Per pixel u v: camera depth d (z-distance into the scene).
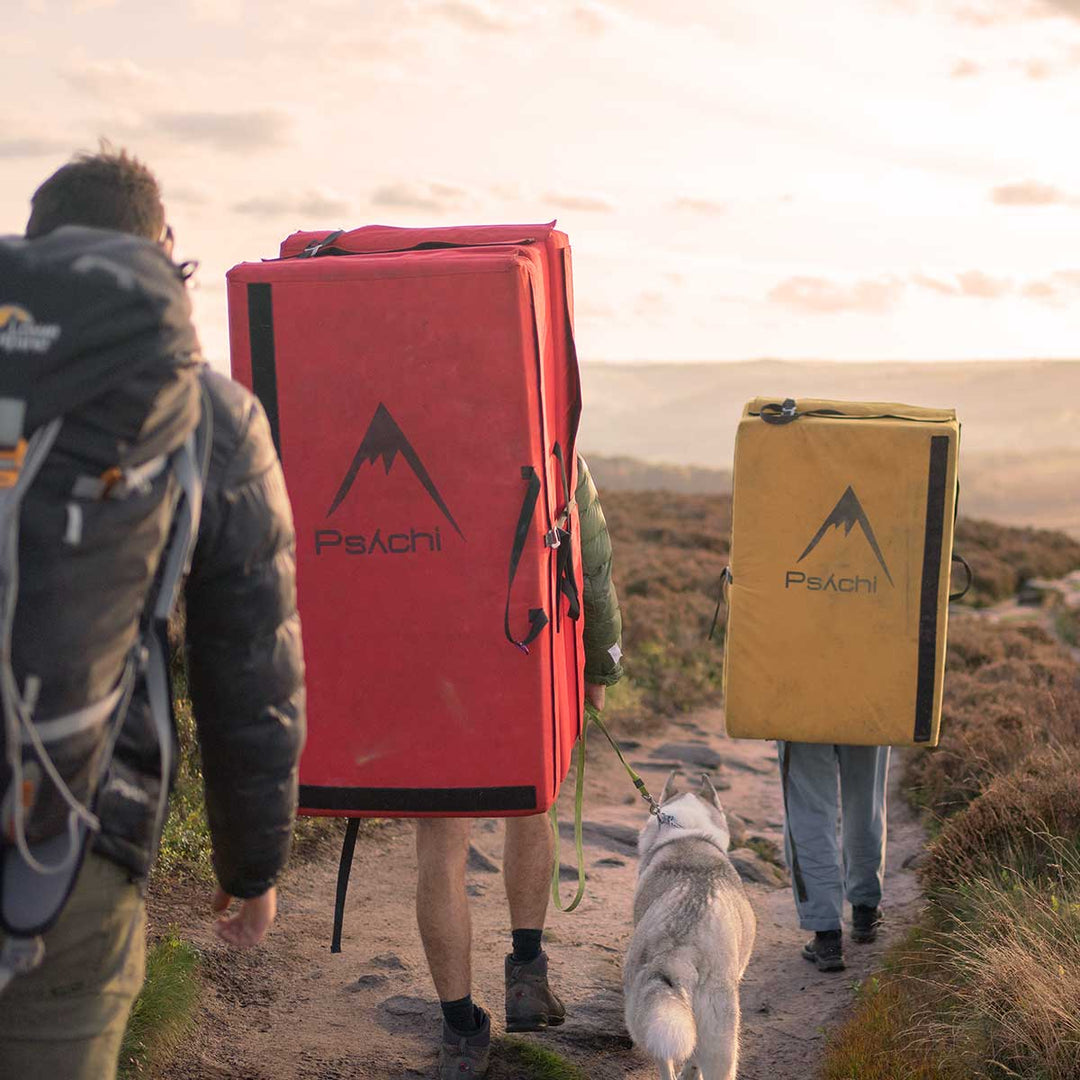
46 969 1.68
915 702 5.17
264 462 1.85
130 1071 3.61
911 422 5.16
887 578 5.14
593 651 4.32
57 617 1.46
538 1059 3.98
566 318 3.79
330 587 3.21
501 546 3.13
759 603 5.22
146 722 1.72
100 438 1.49
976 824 5.69
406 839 6.93
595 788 9.09
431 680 3.20
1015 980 4.03
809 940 5.94
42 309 1.49
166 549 1.68
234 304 3.18
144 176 1.88
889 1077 4.04
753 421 5.20
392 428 3.13
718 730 11.87
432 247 3.71
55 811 1.53
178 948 4.34
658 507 38.81
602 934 5.62
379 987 4.68
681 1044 3.58
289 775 1.93
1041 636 18.75
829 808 5.48
